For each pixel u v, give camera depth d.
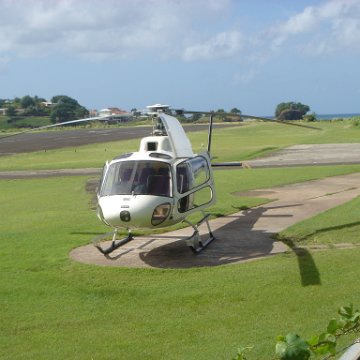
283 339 2.91
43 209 17.30
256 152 34.53
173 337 6.77
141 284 8.82
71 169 29.69
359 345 3.57
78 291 8.64
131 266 9.87
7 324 7.39
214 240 11.62
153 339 6.75
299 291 7.95
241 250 10.67
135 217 9.53
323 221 12.46
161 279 9.05
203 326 7.04
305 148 36.28
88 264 10.06
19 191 22.33
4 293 8.61
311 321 6.82
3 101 168.12
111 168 10.38
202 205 11.36
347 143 39.03
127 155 10.83
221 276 8.95
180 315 7.50
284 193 17.80
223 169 26.25
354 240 10.74
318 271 8.76
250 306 7.59
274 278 8.59
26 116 147.50
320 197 16.48
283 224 12.80
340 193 17.05
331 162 27.47
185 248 11.08
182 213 10.41
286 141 44.38
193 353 6.23
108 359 6.26
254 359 5.85
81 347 6.61
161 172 10.06
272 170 24.81
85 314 7.70
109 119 11.05
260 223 13.12
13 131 92.94
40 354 6.46
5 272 9.73
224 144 43.66
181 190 10.27
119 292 8.52
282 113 132.00
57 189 22.09
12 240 12.34
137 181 9.91
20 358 6.38
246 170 25.31
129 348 6.52
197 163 11.47
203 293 8.20
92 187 21.86
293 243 10.89
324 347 2.97
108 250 10.73
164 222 9.91
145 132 70.56
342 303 7.34
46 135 72.62
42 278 9.28
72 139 59.72
